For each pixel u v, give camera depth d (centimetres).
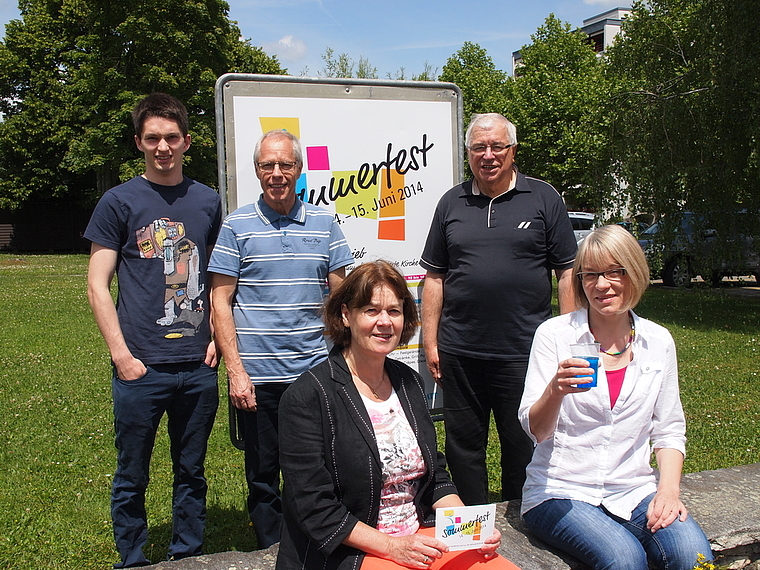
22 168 3173
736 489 326
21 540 361
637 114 1143
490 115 327
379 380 244
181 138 299
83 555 347
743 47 996
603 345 272
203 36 2839
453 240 338
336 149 370
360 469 224
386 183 383
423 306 362
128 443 298
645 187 1137
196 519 316
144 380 294
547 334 278
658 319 1134
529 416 259
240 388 300
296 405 226
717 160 1080
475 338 334
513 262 326
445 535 215
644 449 273
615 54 1255
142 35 2670
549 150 2472
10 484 434
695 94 1085
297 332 310
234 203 351
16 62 3066
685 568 244
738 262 1180
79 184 3450
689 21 1107
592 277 262
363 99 373
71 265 2416
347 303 238
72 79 2966
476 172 328
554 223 329
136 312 295
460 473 349
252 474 324
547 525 267
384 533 217
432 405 404
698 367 776
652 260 1191
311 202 369
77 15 3012
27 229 3469
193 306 305
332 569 219
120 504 303
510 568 219
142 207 295
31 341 906
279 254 306
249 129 352
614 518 266
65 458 481
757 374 737
